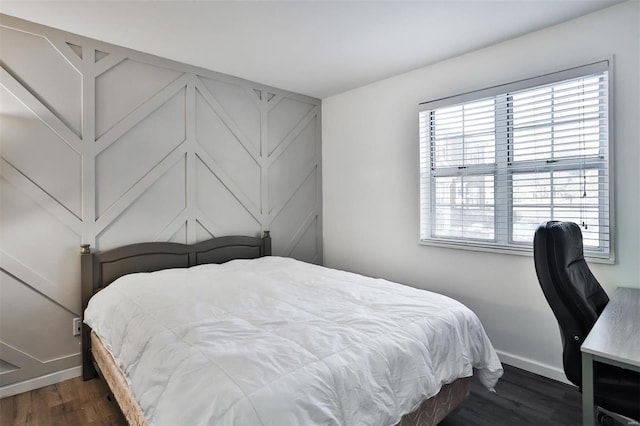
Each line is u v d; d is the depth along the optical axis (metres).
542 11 2.13
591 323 1.41
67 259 2.38
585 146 2.22
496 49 2.58
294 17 2.18
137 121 2.66
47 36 2.28
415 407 1.42
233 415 1.00
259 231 3.46
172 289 2.09
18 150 2.20
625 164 2.06
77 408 2.04
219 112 3.14
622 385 1.30
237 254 3.24
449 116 2.90
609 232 2.11
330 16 2.18
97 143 2.48
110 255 2.50
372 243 3.50
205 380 1.13
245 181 3.34
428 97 3.00
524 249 2.46
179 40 2.49
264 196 3.49
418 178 3.09
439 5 2.06
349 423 1.18
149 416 1.21
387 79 3.31
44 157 2.28
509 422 1.91
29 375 2.24
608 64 2.09
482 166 2.72
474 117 2.75
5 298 2.17
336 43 2.56
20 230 2.21
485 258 2.69
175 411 1.08
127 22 2.23
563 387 2.25
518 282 2.51
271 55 2.76
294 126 3.74
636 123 2.01
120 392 1.68
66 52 2.36
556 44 2.29
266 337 1.43
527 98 2.46
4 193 2.15
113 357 1.77
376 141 3.43
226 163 3.20
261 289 2.14
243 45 2.58
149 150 2.74
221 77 3.14
